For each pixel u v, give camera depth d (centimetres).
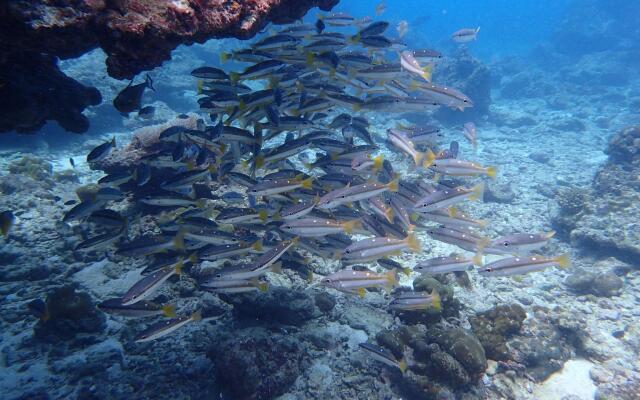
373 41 130
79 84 123
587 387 97
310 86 121
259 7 88
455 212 106
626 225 150
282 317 106
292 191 109
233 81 116
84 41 85
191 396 88
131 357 98
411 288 123
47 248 137
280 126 116
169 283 120
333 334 106
